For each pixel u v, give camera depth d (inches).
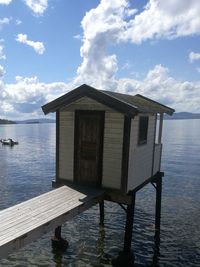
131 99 593.0
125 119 487.2
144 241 648.4
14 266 532.4
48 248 599.5
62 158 569.6
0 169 1526.8
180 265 555.5
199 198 979.9
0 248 311.9
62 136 564.4
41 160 1857.8
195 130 6028.5
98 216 781.3
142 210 845.8
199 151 2349.9
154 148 646.5
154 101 697.6
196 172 1450.5
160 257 582.6
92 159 532.1
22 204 440.5
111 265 542.0
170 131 5615.2
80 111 534.3
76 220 751.7
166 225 737.6
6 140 2987.2
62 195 484.7
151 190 1063.6
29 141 3538.4
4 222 372.2
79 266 538.6
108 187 517.0
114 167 506.9
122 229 702.5
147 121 584.4
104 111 509.7
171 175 1376.7
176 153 2219.5
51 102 545.3
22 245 339.9
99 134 517.0
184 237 670.5
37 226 361.7
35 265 537.3
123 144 492.4
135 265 551.2
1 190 1077.8
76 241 636.1
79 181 549.6
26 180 1253.7
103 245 619.5
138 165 550.0
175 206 889.5
